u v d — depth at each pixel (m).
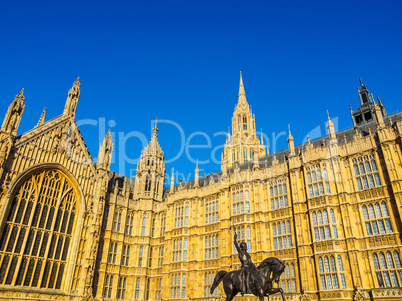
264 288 18.91
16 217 43.91
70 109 53.69
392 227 34.78
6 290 40.41
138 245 57.59
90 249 49.38
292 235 41.75
